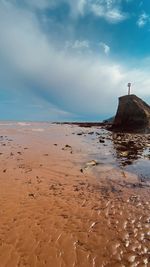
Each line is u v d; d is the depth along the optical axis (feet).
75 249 17.30
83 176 34.42
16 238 18.42
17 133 90.58
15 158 44.91
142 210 23.35
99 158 46.01
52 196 26.71
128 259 16.22
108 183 31.58
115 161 43.65
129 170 37.83
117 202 25.34
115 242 18.07
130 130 101.04
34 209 23.31
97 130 109.19
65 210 23.29
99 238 18.60
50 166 39.47
